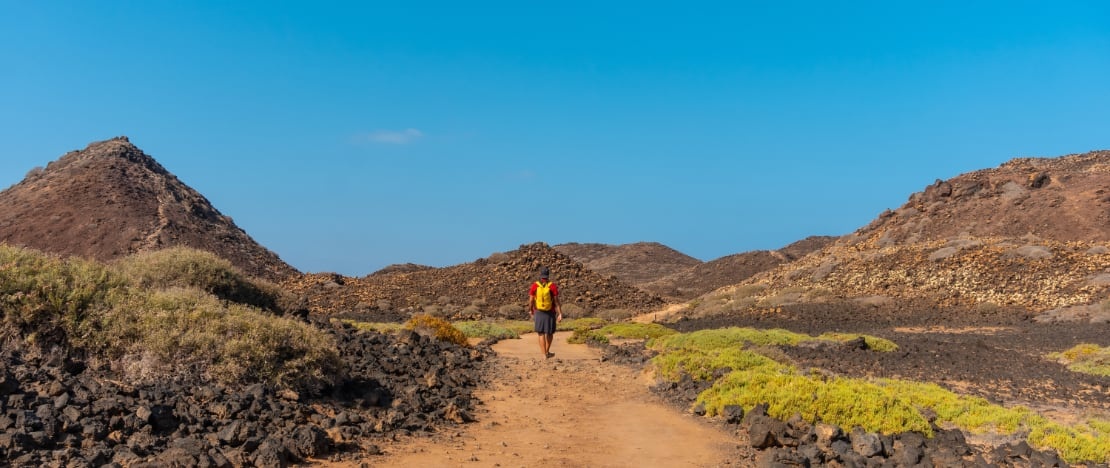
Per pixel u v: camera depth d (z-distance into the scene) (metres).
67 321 10.32
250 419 9.04
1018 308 40.53
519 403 12.63
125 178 99.88
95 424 7.77
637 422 11.39
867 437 9.62
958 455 9.99
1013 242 52.97
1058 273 44.66
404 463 8.35
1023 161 78.81
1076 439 11.03
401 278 58.94
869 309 43.78
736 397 11.85
